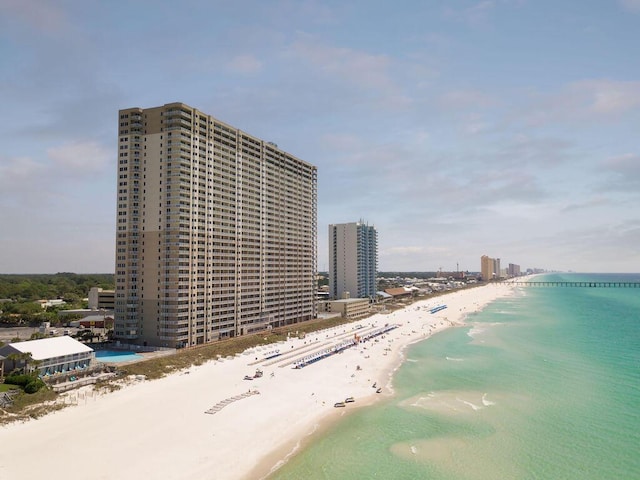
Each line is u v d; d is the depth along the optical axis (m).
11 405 78.69
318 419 82.50
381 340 171.50
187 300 139.25
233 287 162.25
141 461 62.84
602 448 68.94
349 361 132.50
